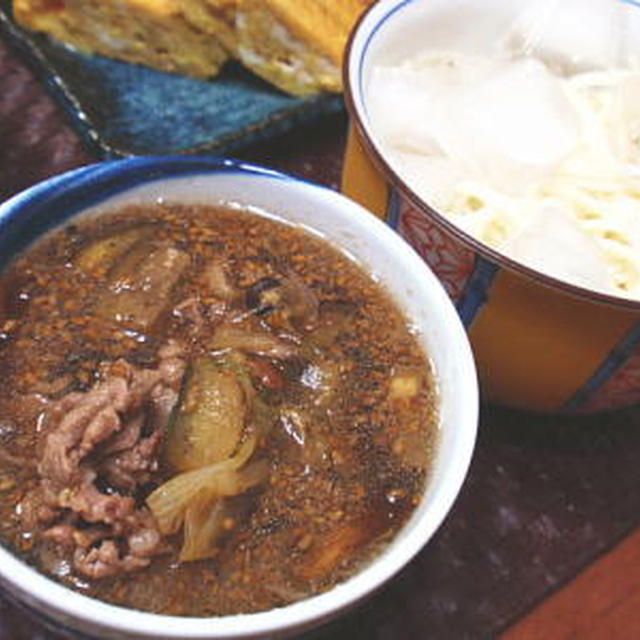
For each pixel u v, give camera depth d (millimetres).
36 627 348
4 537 302
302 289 368
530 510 402
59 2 500
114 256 363
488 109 424
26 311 347
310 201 378
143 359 341
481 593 378
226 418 323
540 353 381
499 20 473
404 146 425
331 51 501
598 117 451
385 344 361
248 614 294
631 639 380
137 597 300
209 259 371
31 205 349
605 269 390
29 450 318
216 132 489
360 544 317
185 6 496
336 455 334
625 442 427
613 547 402
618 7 471
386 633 363
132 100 496
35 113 489
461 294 383
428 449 340
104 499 302
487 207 412
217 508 313
